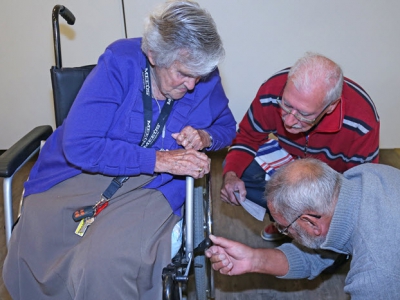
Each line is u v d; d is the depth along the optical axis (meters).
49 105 2.88
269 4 2.57
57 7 1.66
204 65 1.26
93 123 1.38
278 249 1.60
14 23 2.63
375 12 2.56
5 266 1.41
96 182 1.48
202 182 1.65
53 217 1.41
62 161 1.52
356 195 1.24
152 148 1.43
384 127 2.89
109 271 1.28
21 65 2.75
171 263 1.34
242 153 2.00
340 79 1.54
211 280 1.84
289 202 1.27
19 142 1.53
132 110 1.43
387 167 1.36
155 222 1.39
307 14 2.59
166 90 1.37
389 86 2.76
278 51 2.70
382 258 1.15
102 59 1.41
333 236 1.25
